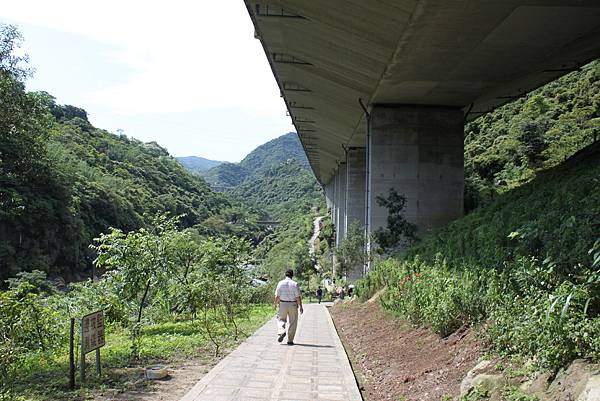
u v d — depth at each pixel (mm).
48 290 29750
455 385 6586
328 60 23078
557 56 21781
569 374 4762
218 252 17016
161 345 11328
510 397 5129
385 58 20547
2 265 37625
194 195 114750
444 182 27672
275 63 25422
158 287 13469
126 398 6582
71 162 61688
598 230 6219
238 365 8703
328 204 95938
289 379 7734
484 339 7207
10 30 17906
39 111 20125
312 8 17625
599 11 15742
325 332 14188
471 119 36031
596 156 15664
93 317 7754
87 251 51344
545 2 14969
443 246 15344
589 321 4938
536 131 45250
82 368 7457
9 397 6395
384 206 27469
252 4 18734
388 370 9078
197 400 6473
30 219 41000
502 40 18172
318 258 76375
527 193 15602
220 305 13797
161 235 14508
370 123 28297
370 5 16047
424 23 16375
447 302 8953
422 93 25500
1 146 20281
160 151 143000
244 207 143125
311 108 35469
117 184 71938
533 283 6215
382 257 26969
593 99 49906
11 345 7469
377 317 15922
